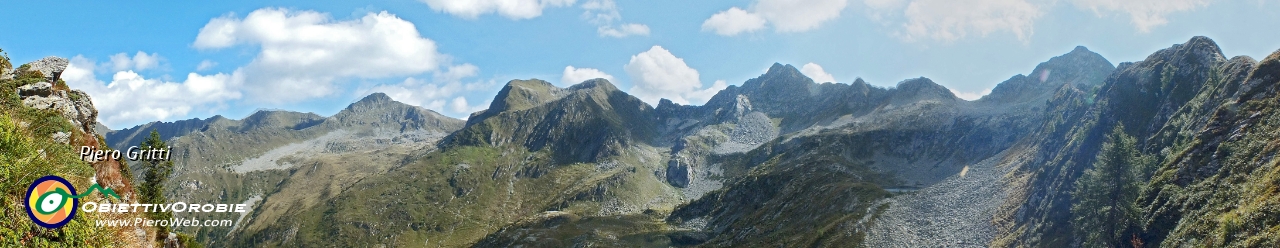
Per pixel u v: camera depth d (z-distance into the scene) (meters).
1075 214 116.81
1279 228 64.81
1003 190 168.75
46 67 57.59
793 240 174.12
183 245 58.03
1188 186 93.44
